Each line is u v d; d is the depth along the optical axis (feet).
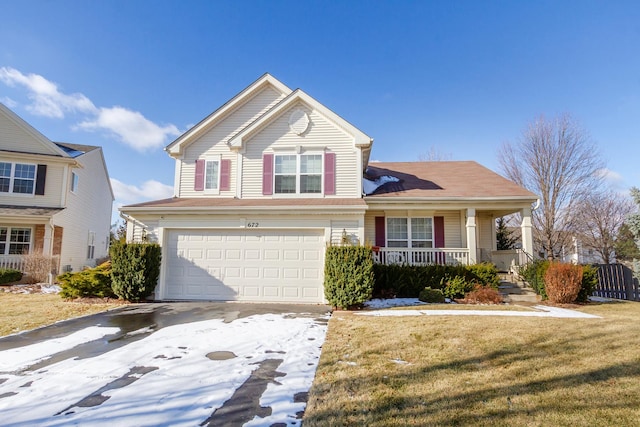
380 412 10.40
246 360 15.52
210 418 10.12
